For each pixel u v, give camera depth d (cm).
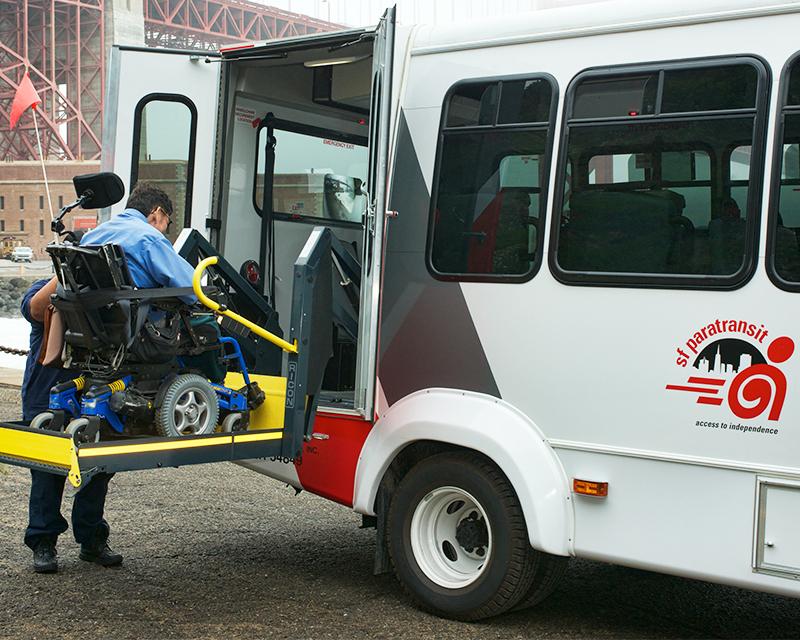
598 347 437
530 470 443
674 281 420
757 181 406
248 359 566
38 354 511
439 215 490
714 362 410
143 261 456
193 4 12206
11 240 9238
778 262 399
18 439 424
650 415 423
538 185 461
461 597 460
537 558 453
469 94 488
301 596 495
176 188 637
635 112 439
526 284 459
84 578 512
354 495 502
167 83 632
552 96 460
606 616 480
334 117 716
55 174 9694
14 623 443
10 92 10744
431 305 487
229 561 554
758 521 397
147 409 448
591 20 454
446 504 481
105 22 11362
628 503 427
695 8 427
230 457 457
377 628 451
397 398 495
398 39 507
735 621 478
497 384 464
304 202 700
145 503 692
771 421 396
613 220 439
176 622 450
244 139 656
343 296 532
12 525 612
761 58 411
